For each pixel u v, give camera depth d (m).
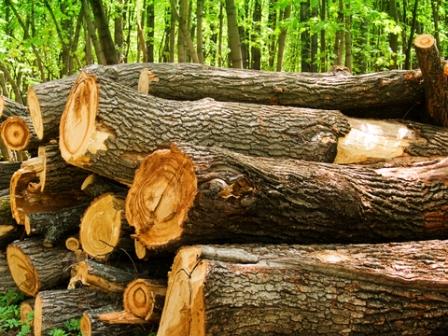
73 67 14.33
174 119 4.56
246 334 3.39
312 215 4.00
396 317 3.70
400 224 4.36
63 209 5.51
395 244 4.13
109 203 4.68
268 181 3.85
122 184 4.82
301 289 3.52
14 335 5.15
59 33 11.08
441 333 3.81
